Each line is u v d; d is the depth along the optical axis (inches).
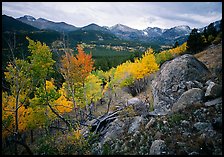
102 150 512.4
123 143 516.7
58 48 897.5
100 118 829.2
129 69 2016.5
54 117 1140.5
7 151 782.5
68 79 971.3
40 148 538.6
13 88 791.1
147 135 503.5
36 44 856.9
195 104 560.4
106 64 3828.7
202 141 415.5
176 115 536.1
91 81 1401.3
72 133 621.9
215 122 450.0
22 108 964.6
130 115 725.9
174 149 423.8
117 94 2169.0
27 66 796.0
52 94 965.8
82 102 1273.4
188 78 796.6
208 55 1834.4
